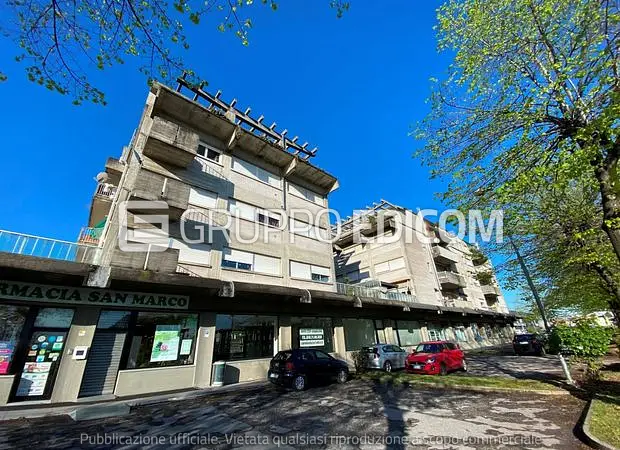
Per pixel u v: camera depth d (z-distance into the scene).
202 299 12.23
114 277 9.48
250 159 17.72
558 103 6.32
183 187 12.68
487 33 6.87
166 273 10.80
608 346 9.09
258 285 12.77
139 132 13.95
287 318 15.09
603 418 5.51
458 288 33.03
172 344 11.20
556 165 5.93
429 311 23.45
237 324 13.30
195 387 10.98
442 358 12.97
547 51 6.66
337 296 15.87
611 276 10.13
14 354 8.49
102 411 7.55
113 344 10.00
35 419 7.05
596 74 5.44
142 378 10.05
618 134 5.16
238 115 18.75
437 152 8.08
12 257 8.04
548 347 10.00
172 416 7.22
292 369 10.28
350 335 18.41
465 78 7.29
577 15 5.86
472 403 7.62
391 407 7.47
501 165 7.24
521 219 9.43
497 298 41.09
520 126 6.79
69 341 9.16
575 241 9.77
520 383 9.41
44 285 9.12
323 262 18.89
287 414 7.14
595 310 15.10
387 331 20.72
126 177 12.30
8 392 8.06
